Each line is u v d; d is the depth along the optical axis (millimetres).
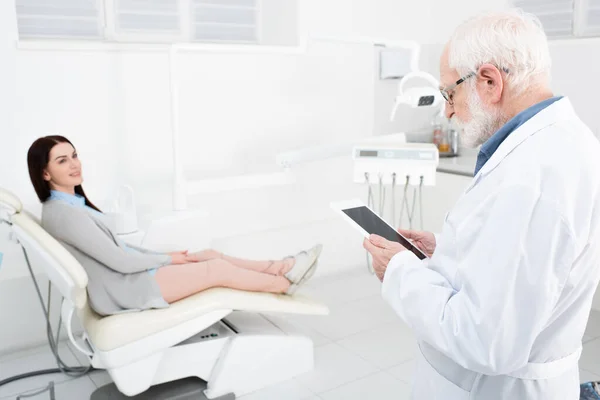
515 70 987
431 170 2365
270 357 2238
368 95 3496
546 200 885
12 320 2525
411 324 1038
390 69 3500
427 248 1491
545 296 878
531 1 3207
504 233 895
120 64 2627
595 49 2883
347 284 3385
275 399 2154
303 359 2338
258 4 3199
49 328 2307
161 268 2104
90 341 2029
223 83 2943
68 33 2678
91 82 2568
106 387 2215
